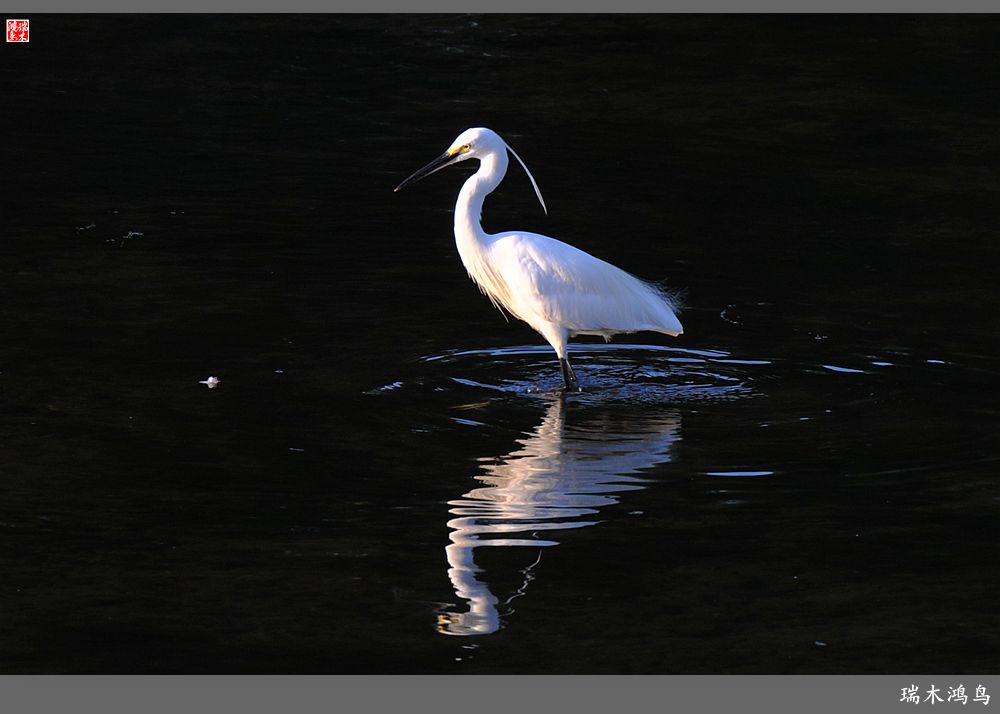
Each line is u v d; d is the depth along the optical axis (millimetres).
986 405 12906
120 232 17688
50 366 13328
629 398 13023
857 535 10281
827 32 29266
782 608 9250
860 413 12703
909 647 8797
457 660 8586
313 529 10250
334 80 25562
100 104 23781
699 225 18578
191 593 9352
